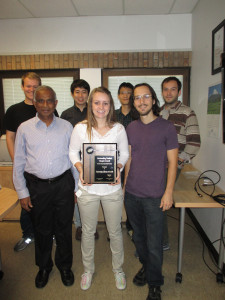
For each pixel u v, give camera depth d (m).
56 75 3.28
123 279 1.64
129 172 1.52
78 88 2.09
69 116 2.19
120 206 1.50
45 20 3.08
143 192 1.42
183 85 3.15
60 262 1.66
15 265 1.92
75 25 3.07
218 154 1.99
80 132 1.45
